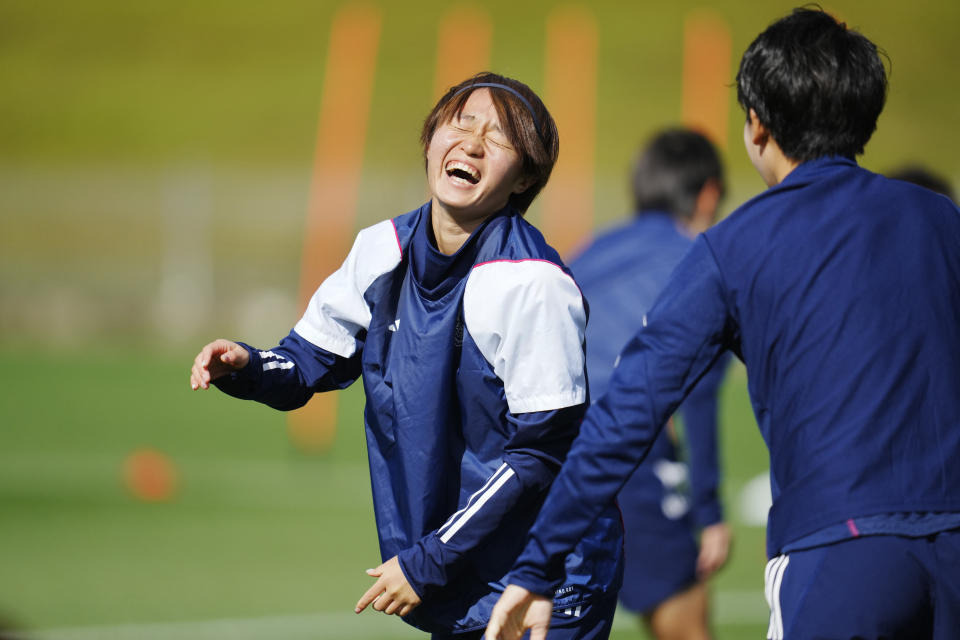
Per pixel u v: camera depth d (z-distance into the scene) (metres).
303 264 67.94
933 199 9.05
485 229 9.88
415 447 9.82
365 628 19.92
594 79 112.50
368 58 102.31
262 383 10.27
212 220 73.12
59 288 64.62
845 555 8.15
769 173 9.54
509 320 9.48
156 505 30.30
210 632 19.72
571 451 8.92
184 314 62.19
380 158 98.25
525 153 10.00
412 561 9.59
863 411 8.30
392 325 10.12
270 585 22.95
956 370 8.51
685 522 14.41
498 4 128.50
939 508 8.18
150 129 110.00
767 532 8.72
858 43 9.25
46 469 34.06
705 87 94.75
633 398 8.72
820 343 8.45
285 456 36.69
